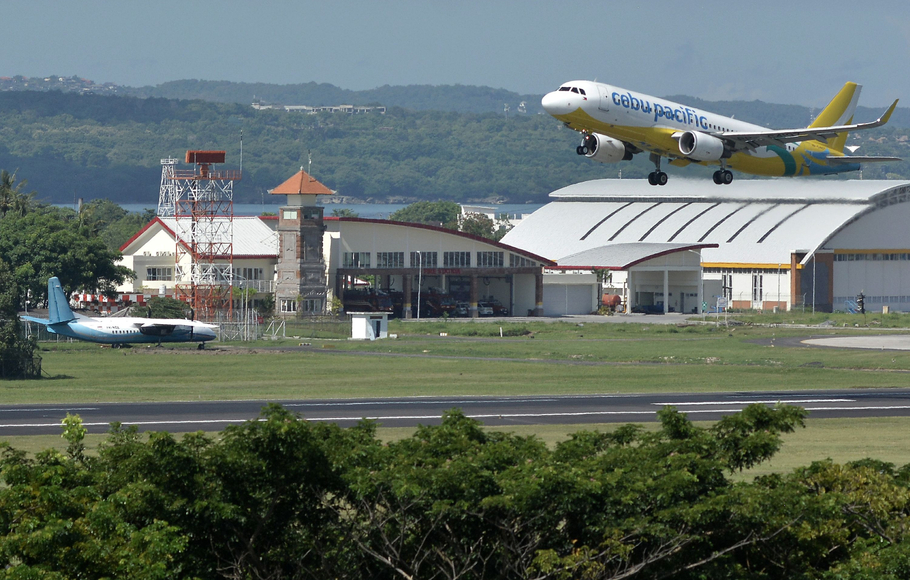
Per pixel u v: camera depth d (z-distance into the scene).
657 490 95.19
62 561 85.44
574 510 93.00
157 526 86.94
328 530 96.44
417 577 94.00
